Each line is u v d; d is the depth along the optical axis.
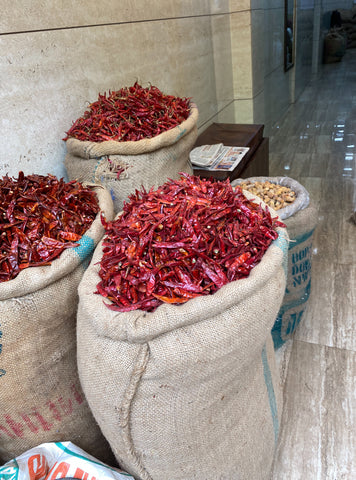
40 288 1.21
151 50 2.81
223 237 1.20
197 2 3.53
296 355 2.12
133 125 1.88
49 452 1.29
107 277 1.14
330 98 7.51
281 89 6.48
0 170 1.69
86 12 2.09
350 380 1.95
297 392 1.91
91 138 1.81
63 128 2.02
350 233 3.16
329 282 2.63
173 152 1.94
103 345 1.06
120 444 1.17
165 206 1.36
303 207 1.98
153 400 1.05
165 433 1.11
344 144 5.12
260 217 1.32
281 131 5.95
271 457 1.50
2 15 1.61
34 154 1.86
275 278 1.17
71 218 1.39
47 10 1.83
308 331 2.26
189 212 1.27
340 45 10.55
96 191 1.66
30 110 1.80
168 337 0.99
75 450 1.28
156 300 1.07
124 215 1.43
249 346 1.08
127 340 1.02
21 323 1.19
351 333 2.22
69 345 1.38
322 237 3.14
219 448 1.24
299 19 6.99
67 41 1.98
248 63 4.69
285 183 2.22
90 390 1.13
